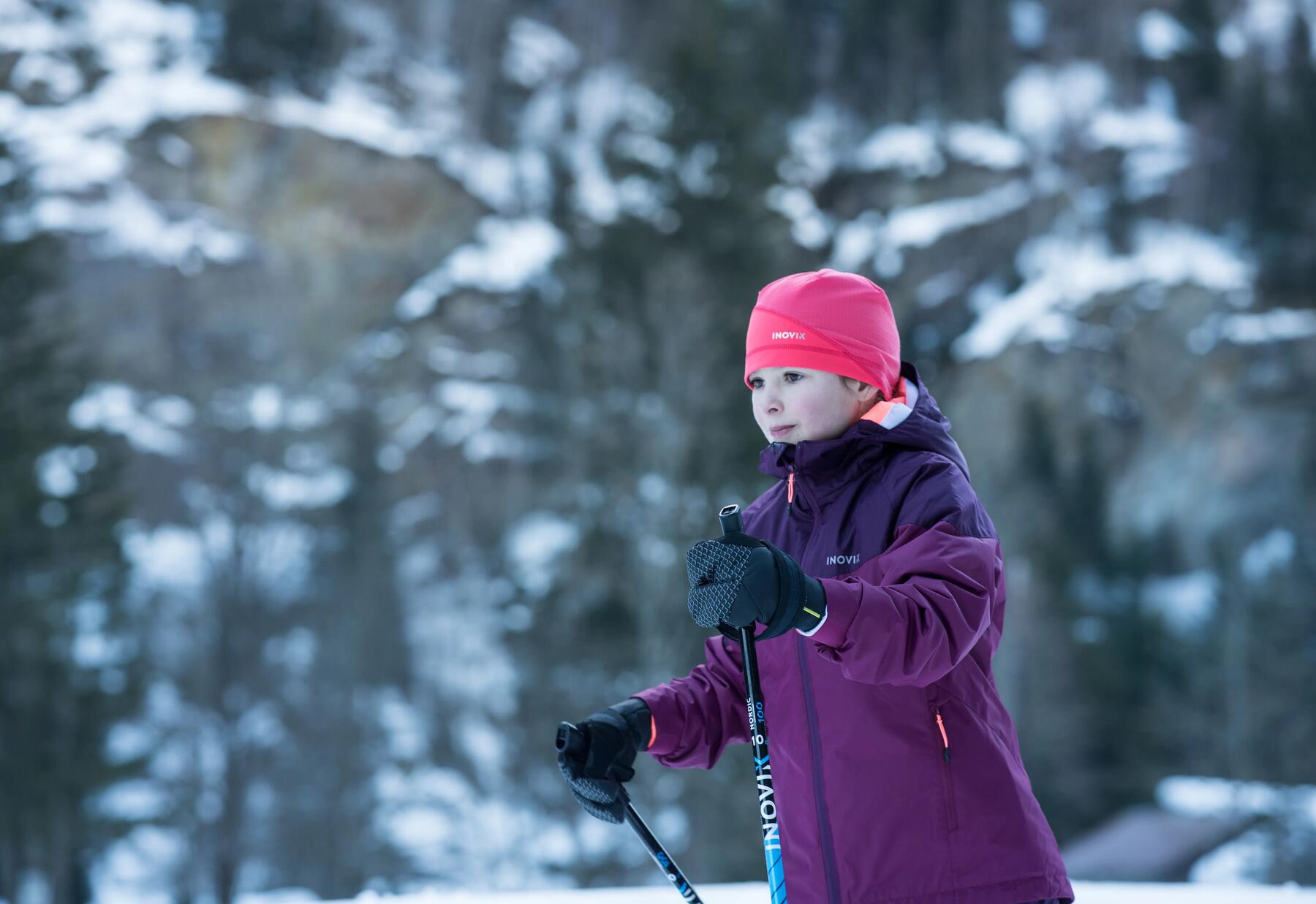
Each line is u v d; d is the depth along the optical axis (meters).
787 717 4.39
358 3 102.56
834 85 110.38
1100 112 111.44
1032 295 94.94
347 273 84.38
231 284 77.31
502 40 105.44
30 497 38.78
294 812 47.78
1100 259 100.94
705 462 38.34
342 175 86.69
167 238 77.00
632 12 106.62
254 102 86.06
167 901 45.59
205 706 42.84
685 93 49.66
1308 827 51.00
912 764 4.09
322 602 50.09
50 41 85.19
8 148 46.84
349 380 65.31
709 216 45.94
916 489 4.21
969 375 91.50
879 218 97.75
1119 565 79.06
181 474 55.44
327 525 52.00
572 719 41.31
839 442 4.31
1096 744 64.25
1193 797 57.00
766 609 3.68
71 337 43.00
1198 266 99.88
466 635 60.22
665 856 4.70
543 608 42.25
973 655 4.30
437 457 80.38
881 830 4.07
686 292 42.25
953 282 95.94
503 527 73.94
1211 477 90.56
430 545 78.38
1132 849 51.28
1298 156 101.88
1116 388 92.88
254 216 83.44
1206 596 76.94
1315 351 93.56
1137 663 65.38
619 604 40.38
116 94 84.44
